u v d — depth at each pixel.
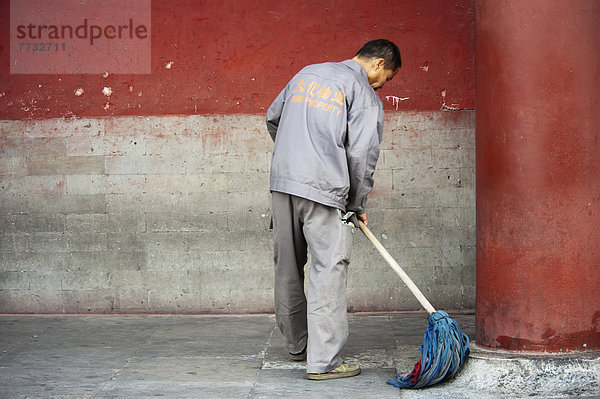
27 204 5.57
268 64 5.45
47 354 4.44
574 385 3.54
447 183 5.41
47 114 5.54
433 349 3.62
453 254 5.42
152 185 5.51
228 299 5.51
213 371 4.05
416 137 5.41
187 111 5.49
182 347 4.58
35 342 4.73
